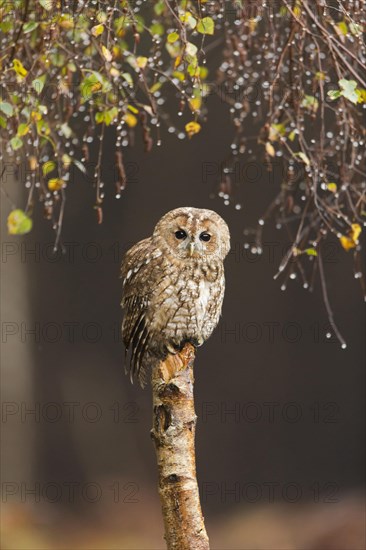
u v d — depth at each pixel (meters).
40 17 6.48
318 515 16.09
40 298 19.55
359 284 19.78
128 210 20.56
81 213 20.28
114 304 20.28
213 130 19.41
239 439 20.27
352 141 6.43
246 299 20.73
